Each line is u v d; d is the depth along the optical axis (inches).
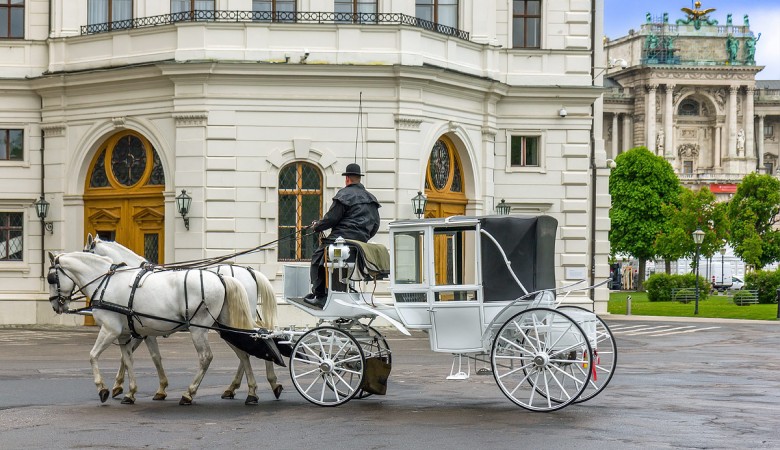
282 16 1397.6
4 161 1477.6
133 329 669.9
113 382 807.7
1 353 1060.5
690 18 6471.5
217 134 1347.2
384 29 1373.0
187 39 1350.9
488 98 1501.0
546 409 620.4
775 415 616.4
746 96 6382.9
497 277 641.0
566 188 1562.5
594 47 1827.0
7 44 1483.8
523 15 1565.0
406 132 1374.3
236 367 924.6
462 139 1467.8
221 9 1402.6
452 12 1494.8
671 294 2593.5
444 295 652.1
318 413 629.6
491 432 557.6
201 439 545.0
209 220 1344.7
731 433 552.4
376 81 1368.1
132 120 1395.2
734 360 1002.7
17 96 1481.3
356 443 530.0
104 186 1437.0
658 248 3806.6
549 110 1556.3
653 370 899.4
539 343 624.1
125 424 592.4
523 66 1553.9
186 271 667.4
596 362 655.1
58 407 661.3
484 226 641.0
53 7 1462.8
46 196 1467.8
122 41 1401.3
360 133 1369.3
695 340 1279.5
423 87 1389.0
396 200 1373.0
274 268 1349.7
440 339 653.9
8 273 1476.4
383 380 676.7
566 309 645.3
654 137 6314.0
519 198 1555.1
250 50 1352.1
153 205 1393.9
